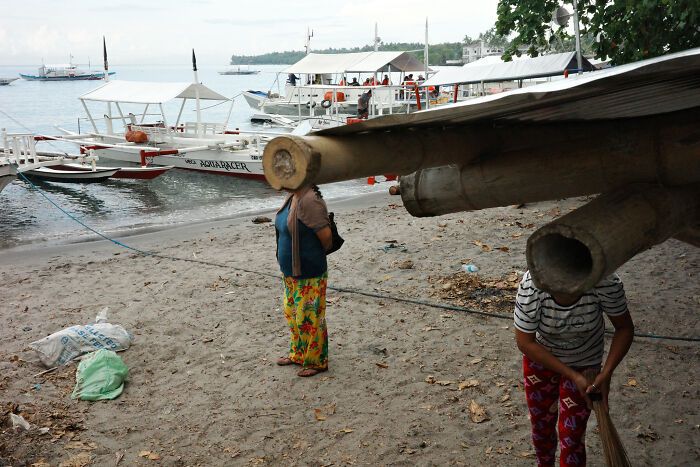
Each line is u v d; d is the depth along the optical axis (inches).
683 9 391.2
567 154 83.4
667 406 199.5
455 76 1011.9
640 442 181.8
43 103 2787.9
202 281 356.8
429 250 391.9
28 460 184.4
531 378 140.8
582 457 135.2
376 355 248.2
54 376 239.6
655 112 85.5
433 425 197.8
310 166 63.4
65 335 255.1
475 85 1312.7
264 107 1521.9
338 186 818.2
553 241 70.0
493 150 89.2
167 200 735.1
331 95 1337.4
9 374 241.8
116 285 358.0
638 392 208.4
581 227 67.1
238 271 373.4
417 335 265.0
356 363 241.8
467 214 485.4
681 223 79.6
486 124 85.7
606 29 470.9
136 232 563.2
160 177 876.0
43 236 553.3
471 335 261.9
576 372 126.2
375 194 709.9
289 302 231.9
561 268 69.2
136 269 390.9
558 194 87.4
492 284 321.1
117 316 304.2
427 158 79.0
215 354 256.8
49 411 212.7
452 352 247.4
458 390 218.4
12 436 195.9
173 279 363.9
